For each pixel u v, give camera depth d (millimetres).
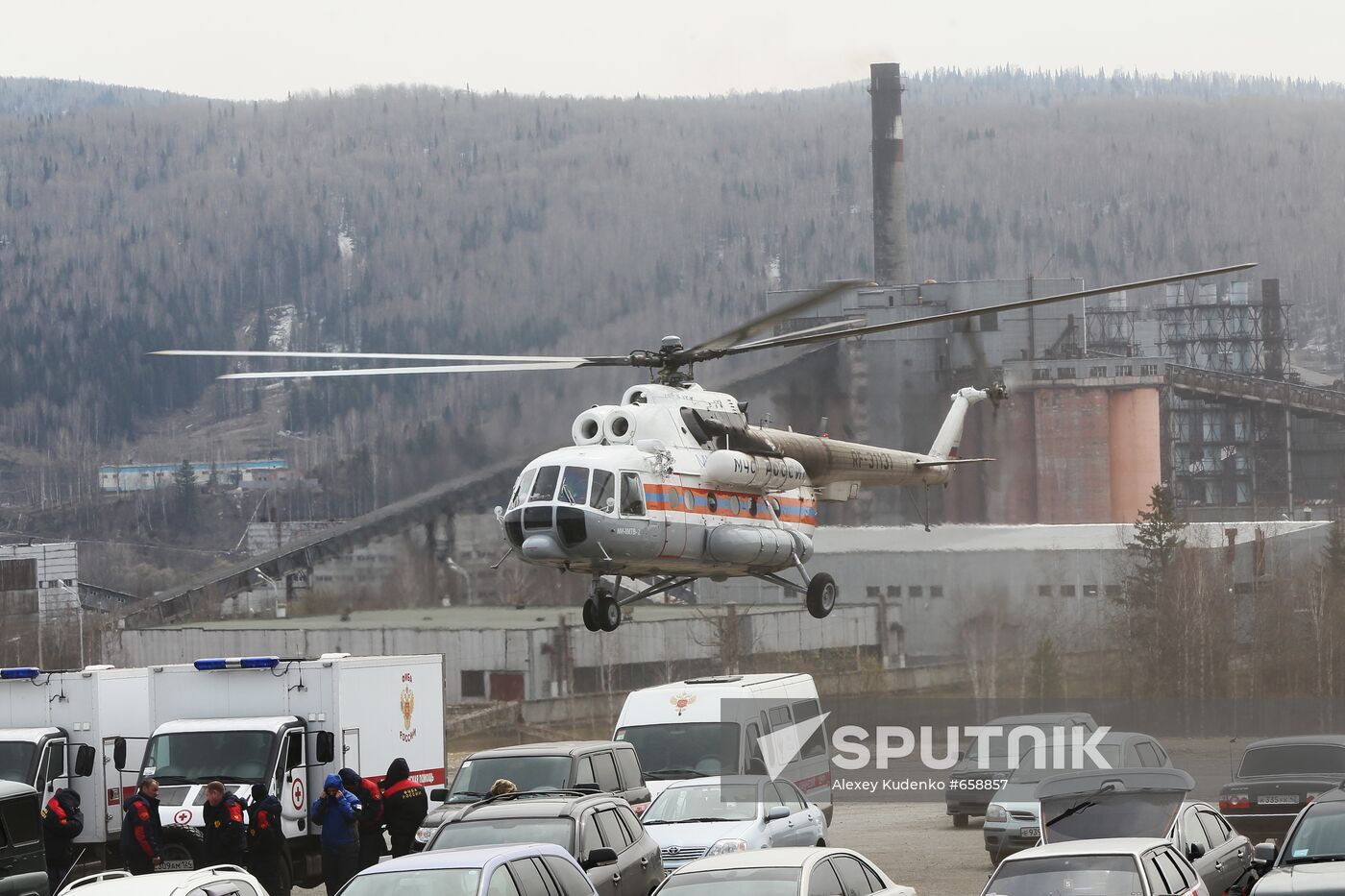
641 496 96875
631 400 102500
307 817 93250
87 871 99250
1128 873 53594
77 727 97875
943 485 134500
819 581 112562
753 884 51812
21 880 63969
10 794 64438
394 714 100250
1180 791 66250
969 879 89000
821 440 117562
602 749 86625
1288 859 56938
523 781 82500
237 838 80000
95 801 97312
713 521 102938
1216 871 63344
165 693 96688
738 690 96250
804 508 113625
